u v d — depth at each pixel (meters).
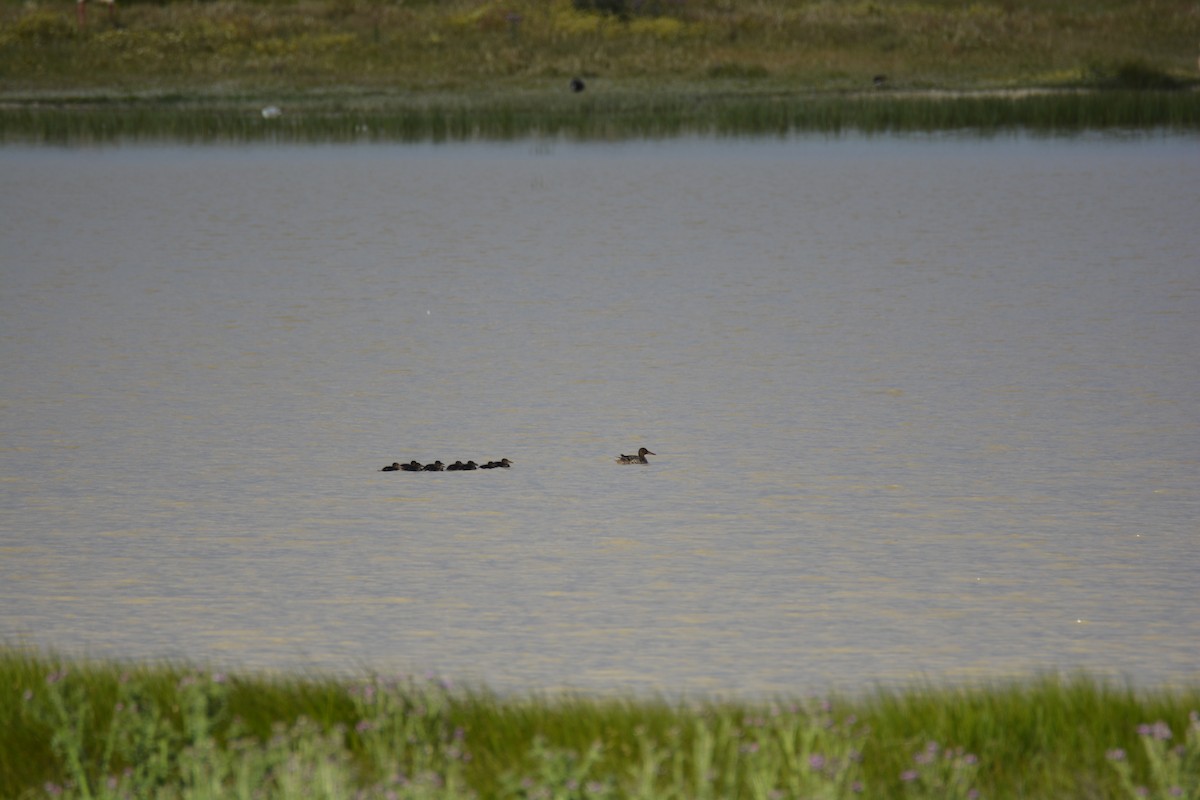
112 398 84.19
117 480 67.75
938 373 88.56
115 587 53.34
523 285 123.25
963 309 109.50
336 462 70.56
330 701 37.62
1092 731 35.44
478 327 105.00
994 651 46.25
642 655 46.03
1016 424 76.44
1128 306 109.56
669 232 152.88
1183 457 69.94
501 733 36.06
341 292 120.50
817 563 55.47
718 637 47.62
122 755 34.50
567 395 84.19
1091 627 48.53
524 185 188.88
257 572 54.91
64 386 87.31
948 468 68.44
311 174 199.62
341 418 79.31
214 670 44.44
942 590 52.31
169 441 74.69
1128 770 31.81
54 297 118.62
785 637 47.66
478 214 166.38
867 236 148.75
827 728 33.75
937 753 32.84
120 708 35.34
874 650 46.38
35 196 181.12
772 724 34.25
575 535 59.06
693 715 37.00
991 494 64.31
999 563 55.28
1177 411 78.75
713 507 62.75
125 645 47.34
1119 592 52.06
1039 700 37.19
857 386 85.50
